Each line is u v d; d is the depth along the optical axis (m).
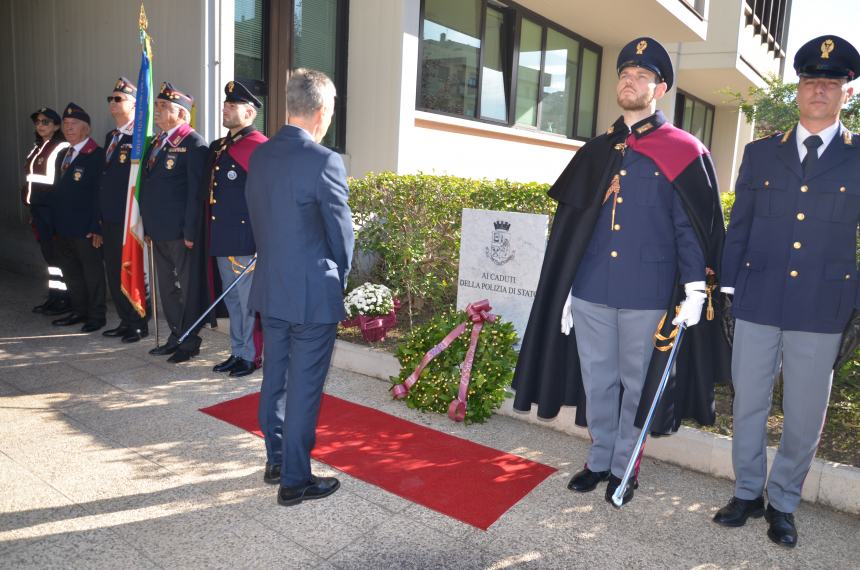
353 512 3.04
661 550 2.83
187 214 4.93
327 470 3.46
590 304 3.21
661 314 3.09
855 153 2.76
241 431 3.90
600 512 3.13
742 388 3.01
